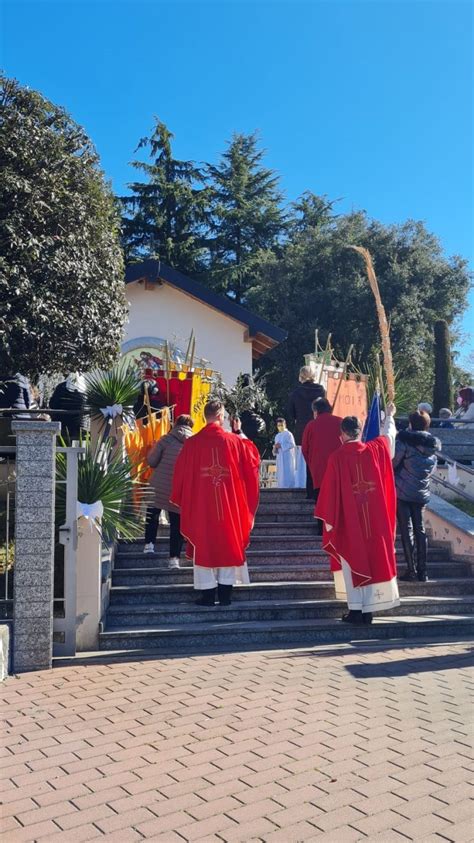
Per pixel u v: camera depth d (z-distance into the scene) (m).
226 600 7.42
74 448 6.67
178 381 10.99
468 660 6.55
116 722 4.98
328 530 7.35
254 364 29.91
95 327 9.89
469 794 3.88
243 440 7.59
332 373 12.76
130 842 3.46
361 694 5.55
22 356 9.11
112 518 7.12
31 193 9.04
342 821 3.62
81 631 6.75
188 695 5.54
